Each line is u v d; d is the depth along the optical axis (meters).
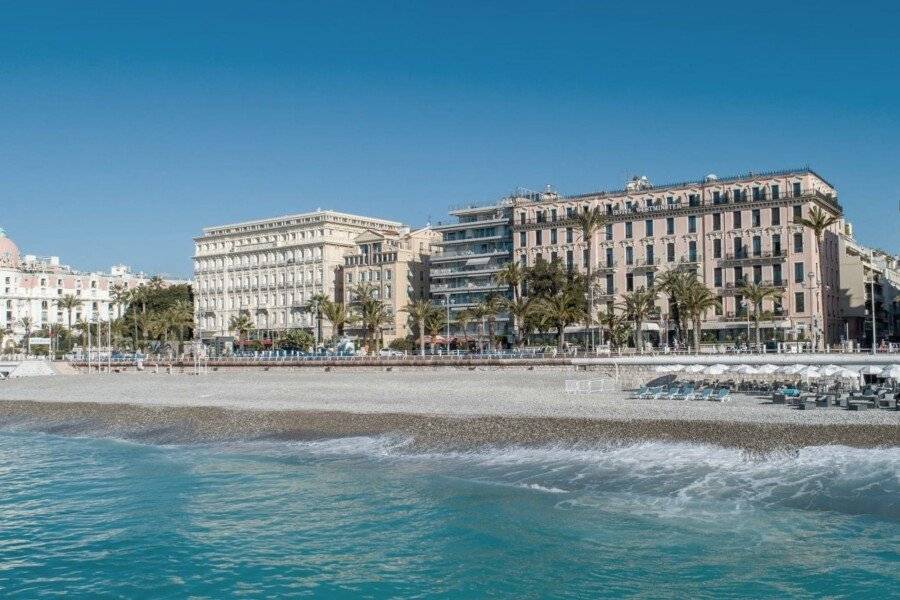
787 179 122.94
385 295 172.00
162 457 54.44
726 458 43.53
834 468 40.12
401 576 29.64
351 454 51.78
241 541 34.09
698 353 103.62
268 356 134.62
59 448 60.19
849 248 138.00
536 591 27.92
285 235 191.62
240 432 60.91
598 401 62.00
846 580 28.16
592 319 127.69
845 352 97.19
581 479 41.91
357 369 118.94
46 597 28.52
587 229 116.94
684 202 132.12
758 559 30.22
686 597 27.09
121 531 36.03
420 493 40.97
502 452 49.06
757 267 124.44
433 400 67.31
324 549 32.75
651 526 34.22
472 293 160.62
